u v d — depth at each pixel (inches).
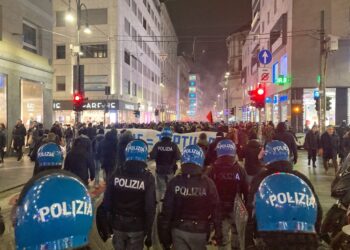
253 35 2406.5
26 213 58.6
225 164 217.9
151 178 176.1
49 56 1069.8
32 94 970.7
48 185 60.3
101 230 181.5
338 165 676.7
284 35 1475.1
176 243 167.0
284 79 1408.7
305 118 1338.6
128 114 2080.5
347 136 629.6
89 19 1857.8
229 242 245.4
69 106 1859.0
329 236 169.5
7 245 192.9
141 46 2427.4
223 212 215.2
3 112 843.4
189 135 679.1
